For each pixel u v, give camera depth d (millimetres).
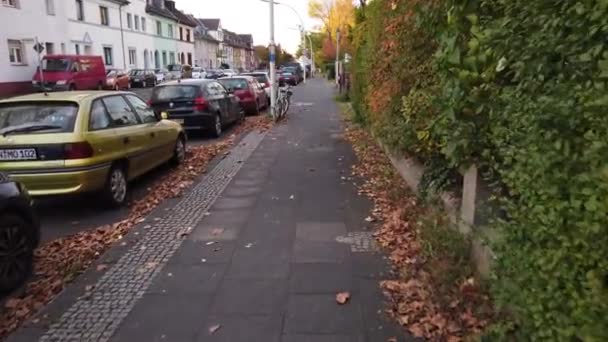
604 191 1963
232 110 16250
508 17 2904
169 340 3604
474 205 4199
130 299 4238
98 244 5645
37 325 3865
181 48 71875
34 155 6332
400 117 7488
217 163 10156
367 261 4895
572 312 2275
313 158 10383
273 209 6723
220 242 5508
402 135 6840
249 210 6707
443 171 5539
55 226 6496
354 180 8281
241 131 15430
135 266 4922
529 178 2533
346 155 10656
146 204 7203
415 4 5773
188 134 14805
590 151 1992
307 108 22891
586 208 2055
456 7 3494
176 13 71938
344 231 5773
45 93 7211
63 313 4031
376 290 4273
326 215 6402
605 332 2059
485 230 3986
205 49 88688
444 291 4023
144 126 8312
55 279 4762
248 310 4000
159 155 8844
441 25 3939
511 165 3053
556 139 2254
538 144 2418
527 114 2639
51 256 5414
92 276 4727
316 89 41375
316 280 4496
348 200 7074
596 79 2092
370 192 7445
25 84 32594
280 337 3602
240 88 19688
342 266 4785
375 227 5898
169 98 13742
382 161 9383
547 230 2381
